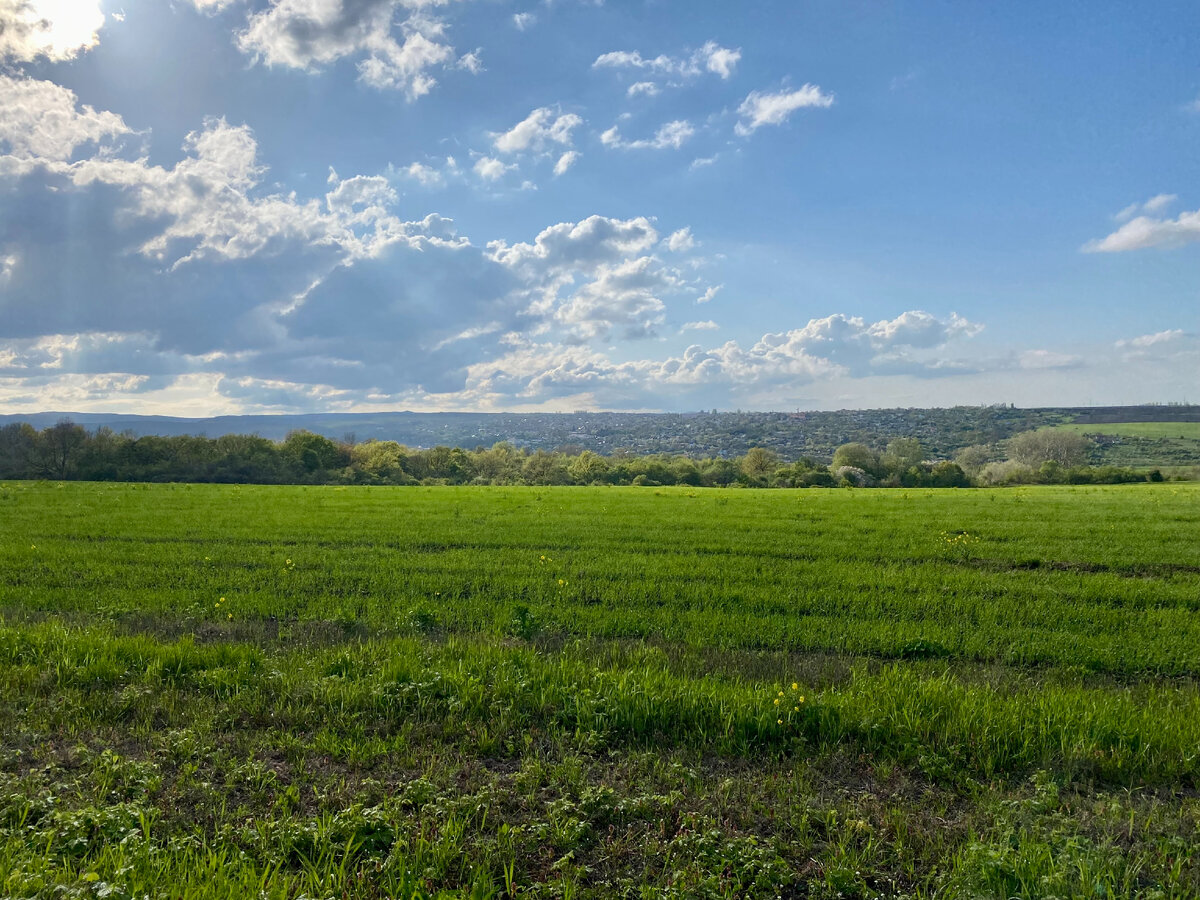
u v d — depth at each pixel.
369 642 10.48
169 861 4.70
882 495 45.59
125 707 7.73
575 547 21.47
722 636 11.72
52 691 8.22
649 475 96.31
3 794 5.54
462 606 13.66
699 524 27.00
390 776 6.35
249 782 6.13
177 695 8.10
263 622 12.62
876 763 6.77
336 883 4.69
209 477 74.56
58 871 4.44
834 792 6.19
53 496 37.78
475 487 53.75
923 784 6.41
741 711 7.44
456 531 24.53
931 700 7.88
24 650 9.65
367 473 84.69
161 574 16.64
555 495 43.03
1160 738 7.00
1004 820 5.55
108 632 10.85
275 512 30.67
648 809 5.71
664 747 7.08
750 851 5.07
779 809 5.85
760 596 14.48
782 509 33.69
